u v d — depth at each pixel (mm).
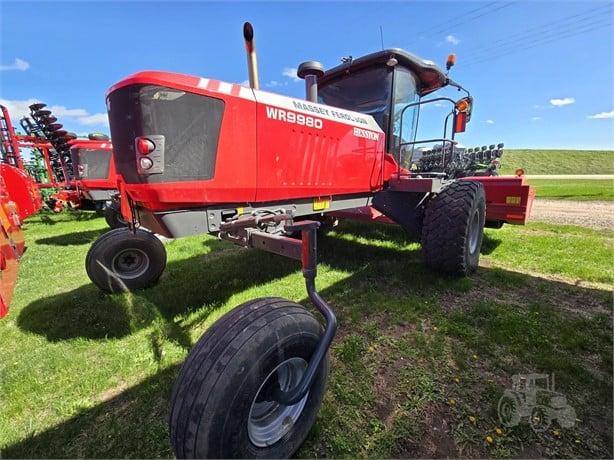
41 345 2125
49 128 7438
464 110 2996
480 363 1804
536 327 2111
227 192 1744
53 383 1757
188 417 1034
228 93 1689
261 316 1188
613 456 1256
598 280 2936
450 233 2732
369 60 2924
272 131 1917
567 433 1356
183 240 4910
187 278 3201
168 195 1523
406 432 1385
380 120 3047
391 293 2707
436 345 1966
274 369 1150
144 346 2066
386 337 2068
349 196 2658
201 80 1613
